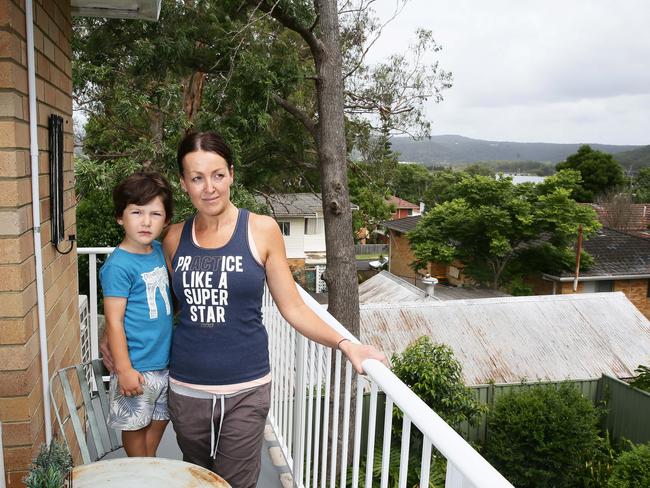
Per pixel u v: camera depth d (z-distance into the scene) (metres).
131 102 9.75
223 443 1.66
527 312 14.66
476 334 13.78
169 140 10.18
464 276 23.22
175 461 1.47
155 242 1.78
